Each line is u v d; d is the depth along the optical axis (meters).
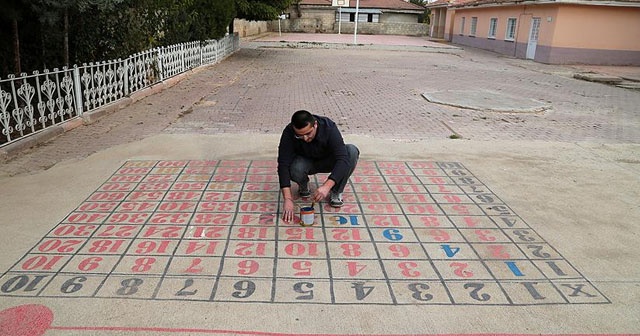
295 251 3.45
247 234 3.69
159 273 3.12
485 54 26.16
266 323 2.65
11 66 7.18
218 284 3.01
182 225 3.82
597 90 13.54
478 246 3.62
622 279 3.20
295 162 4.06
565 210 4.34
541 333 2.63
